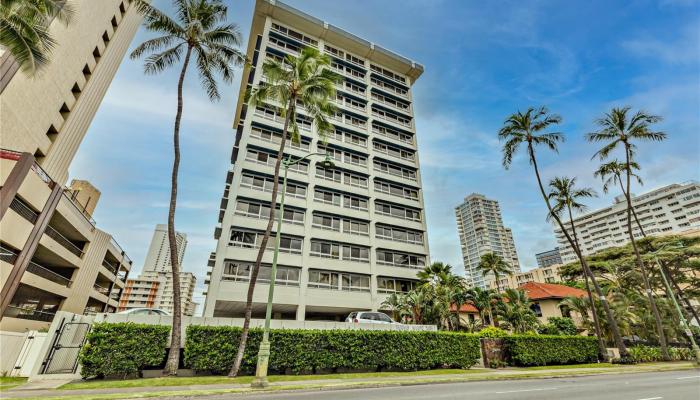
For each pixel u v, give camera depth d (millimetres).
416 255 38219
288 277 30547
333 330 15977
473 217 163375
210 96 18109
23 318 25047
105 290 46875
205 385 11016
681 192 97875
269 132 35219
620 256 43844
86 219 33781
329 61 19328
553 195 28672
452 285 29844
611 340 29156
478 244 156000
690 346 32750
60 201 27172
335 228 34844
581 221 124375
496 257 42094
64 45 27500
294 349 14859
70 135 30016
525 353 20797
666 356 25766
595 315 25641
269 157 34125
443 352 18328
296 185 34500
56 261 31016
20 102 22516
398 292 34656
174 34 16797
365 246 35312
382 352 16594
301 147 36344
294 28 42250
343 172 38125
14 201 20094
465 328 35500
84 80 31938
